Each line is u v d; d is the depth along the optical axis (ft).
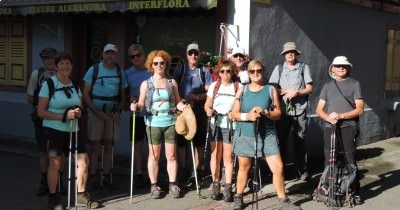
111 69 22.03
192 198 21.20
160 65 20.68
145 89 20.84
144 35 28.94
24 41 33.99
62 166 21.06
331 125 20.68
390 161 30.14
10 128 35.04
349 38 32.53
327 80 30.63
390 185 24.53
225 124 20.68
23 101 34.17
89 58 31.50
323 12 29.78
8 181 23.35
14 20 34.50
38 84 21.38
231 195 20.84
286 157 26.73
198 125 22.85
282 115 23.99
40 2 29.32
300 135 24.25
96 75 21.71
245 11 24.43
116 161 27.25
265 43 25.54
